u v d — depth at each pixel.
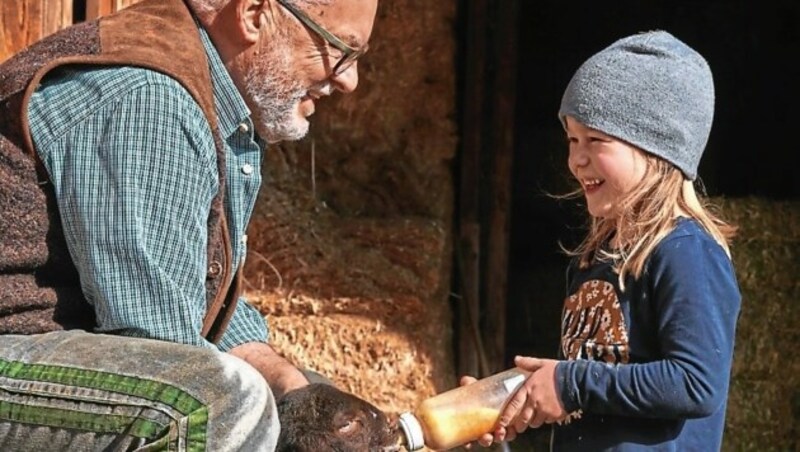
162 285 3.29
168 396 3.13
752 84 7.88
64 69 3.46
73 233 3.35
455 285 7.41
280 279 6.66
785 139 7.88
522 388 3.66
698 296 3.53
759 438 6.96
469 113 7.41
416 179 7.40
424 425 3.67
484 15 7.39
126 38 3.53
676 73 3.72
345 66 3.73
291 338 6.59
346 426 3.36
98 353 3.23
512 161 7.53
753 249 7.01
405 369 6.64
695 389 3.48
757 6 7.85
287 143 7.29
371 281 6.76
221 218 3.62
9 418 3.20
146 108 3.37
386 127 7.39
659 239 3.62
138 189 3.32
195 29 3.63
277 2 3.62
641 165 3.69
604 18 7.82
